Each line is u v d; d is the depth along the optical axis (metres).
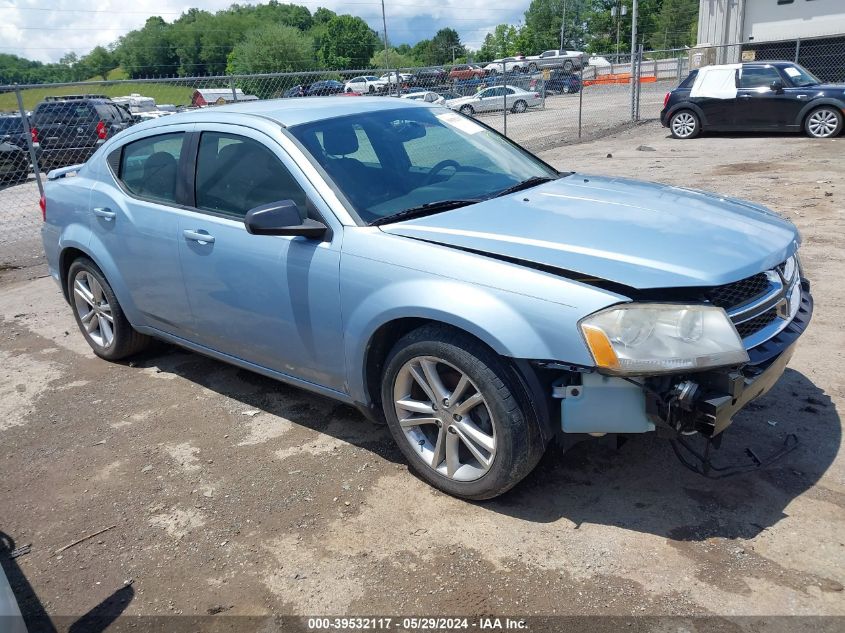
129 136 4.47
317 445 3.70
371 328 3.10
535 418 2.79
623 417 2.68
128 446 3.82
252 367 3.94
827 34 25.77
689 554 2.71
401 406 3.21
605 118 20.77
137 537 3.06
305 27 126.38
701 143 14.64
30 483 3.54
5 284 7.42
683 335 2.56
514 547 2.82
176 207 4.01
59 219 4.86
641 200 3.43
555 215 3.20
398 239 3.09
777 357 2.83
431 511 3.08
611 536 2.84
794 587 2.51
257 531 3.04
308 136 3.59
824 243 6.56
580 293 2.63
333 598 2.63
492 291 2.77
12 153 11.56
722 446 3.38
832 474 3.12
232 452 3.68
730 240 2.94
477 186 3.71
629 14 93.56
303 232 3.24
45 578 2.86
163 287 4.15
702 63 23.52
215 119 3.93
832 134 14.01
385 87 14.41
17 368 5.02
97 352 5.02
